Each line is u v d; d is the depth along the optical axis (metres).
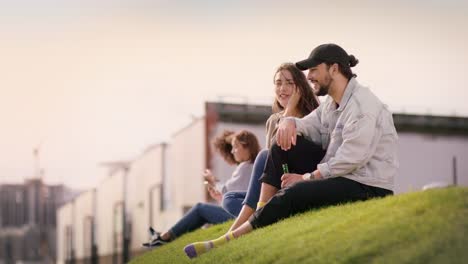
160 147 22.36
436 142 21.56
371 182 5.30
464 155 21.72
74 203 32.62
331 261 4.35
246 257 5.07
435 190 4.84
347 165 5.23
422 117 21.62
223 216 7.23
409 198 4.87
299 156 5.52
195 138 20.30
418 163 21.38
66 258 34.75
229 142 7.72
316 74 5.45
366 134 5.20
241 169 7.10
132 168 25.08
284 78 6.37
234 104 19.84
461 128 21.58
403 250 4.14
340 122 5.38
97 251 28.52
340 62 5.42
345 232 4.69
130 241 24.94
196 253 5.61
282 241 4.99
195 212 7.33
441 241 4.07
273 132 6.36
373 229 4.53
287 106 6.33
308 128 5.63
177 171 21.09
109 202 26.81
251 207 5.74
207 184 7.42
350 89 5.39
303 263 4.54
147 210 23.05
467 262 3.81
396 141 5.43
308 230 4.98
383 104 5.42
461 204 4.46
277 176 5.50
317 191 5.29
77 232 31.72
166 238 7.37
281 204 5.36
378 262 4.11
